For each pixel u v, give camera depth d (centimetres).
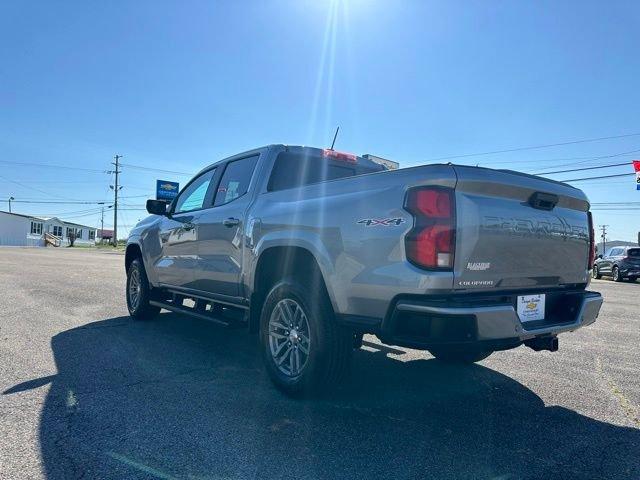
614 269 2205
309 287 369
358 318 332
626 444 312
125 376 423
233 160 523
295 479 257
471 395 401
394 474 266
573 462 285
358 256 326
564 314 370
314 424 330
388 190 317
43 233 7000
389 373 459
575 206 385
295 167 477
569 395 407
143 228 668
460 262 299
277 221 399
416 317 301
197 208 556
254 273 423
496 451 297
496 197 322
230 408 354
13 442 289
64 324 645
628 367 502
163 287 612
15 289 986
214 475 259
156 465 267
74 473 256
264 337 401
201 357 493
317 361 356
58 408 345
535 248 342
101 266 1775
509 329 305
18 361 460
